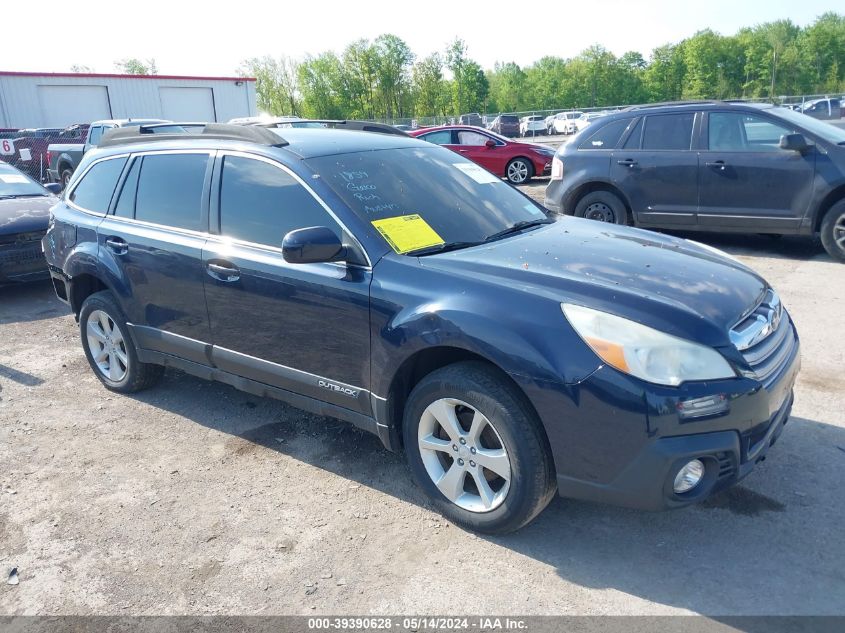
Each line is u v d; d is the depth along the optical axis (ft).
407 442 10.53
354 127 16.02
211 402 15.17
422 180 12.45
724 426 8.48
